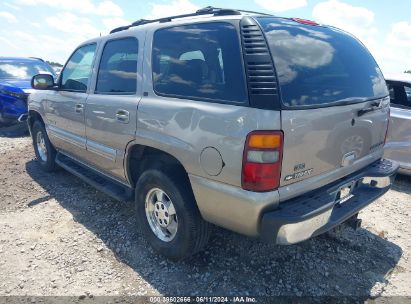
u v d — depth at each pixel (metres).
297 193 2.47
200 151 2.54
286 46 2.47
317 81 2.54
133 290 2.79
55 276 2.94
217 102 2.47
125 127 3.20
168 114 2.77
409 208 4.52
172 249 3.02
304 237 2.39
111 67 3.59
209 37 2.64
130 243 3.43
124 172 3.42
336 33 3.09
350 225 3.40
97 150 3.74
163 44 3.02
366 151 3.14
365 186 3.26
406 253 3.43
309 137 2.42
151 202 3.22
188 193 2.84
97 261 3.15
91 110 3.71
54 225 3.79
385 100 3.29
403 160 5.33
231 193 2.40
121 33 3.54
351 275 3.04
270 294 2.77
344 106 2.67
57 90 4.55
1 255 3.22
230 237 3.48
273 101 2.24
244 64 2.37
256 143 2.23
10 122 8.54
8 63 9.51
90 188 4.81
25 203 4.34
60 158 5.02
